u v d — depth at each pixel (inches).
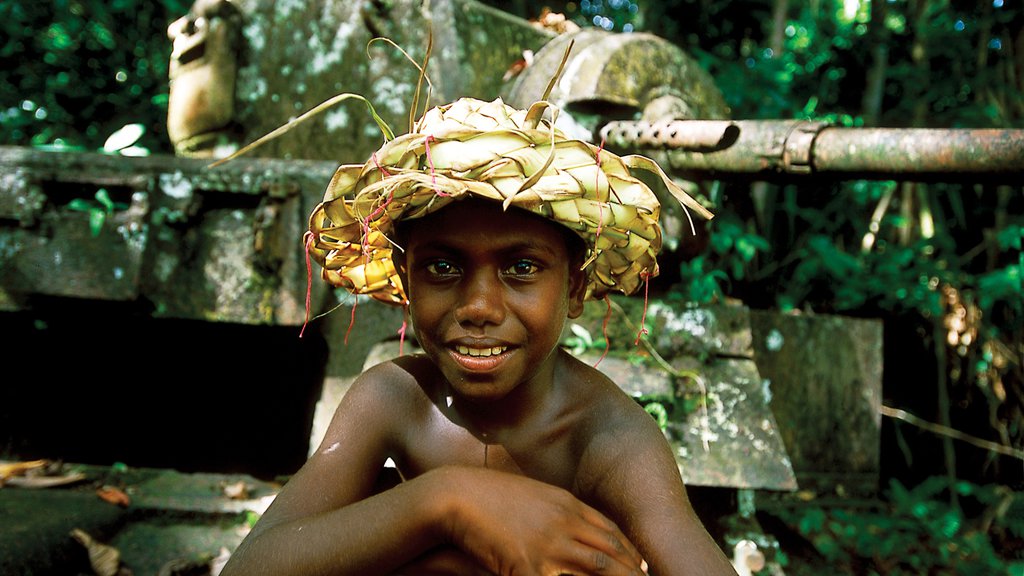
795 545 160.1
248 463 153.9
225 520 122.1
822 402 176.1
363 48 163.6
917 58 254.2
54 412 153.6
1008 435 220.8
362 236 62.7
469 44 158.4
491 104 59.0
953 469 210.7
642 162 59.7
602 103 144.7
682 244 150.4
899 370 235.9
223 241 133.1
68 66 282.2
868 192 235.0
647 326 135.3
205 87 161.5
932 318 229.9
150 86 283.4
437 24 158.1
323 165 138.6
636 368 127.7
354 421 63.1
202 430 155.3
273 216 132.0
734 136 128.3
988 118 237.6
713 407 128.6
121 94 285.1
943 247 227.9
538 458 63.1
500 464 62.9
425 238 56.1
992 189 235.6
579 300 63.5
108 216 131.1
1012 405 221.6
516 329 55.9
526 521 53.2
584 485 62.1
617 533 55.1
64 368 154.5
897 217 230.8
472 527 53.2
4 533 103.2
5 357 153.2
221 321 131.6
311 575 52.8
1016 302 214.4
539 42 173.5
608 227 58.9
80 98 284.4
